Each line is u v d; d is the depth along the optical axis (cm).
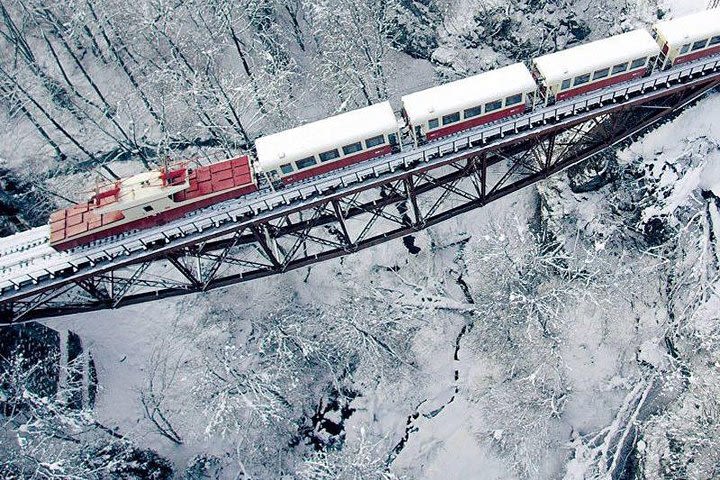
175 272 5166
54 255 3875
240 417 4950
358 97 5294
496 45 5466
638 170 4734
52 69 5638
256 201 3775
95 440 4744
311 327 5203
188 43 5416
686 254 4700
